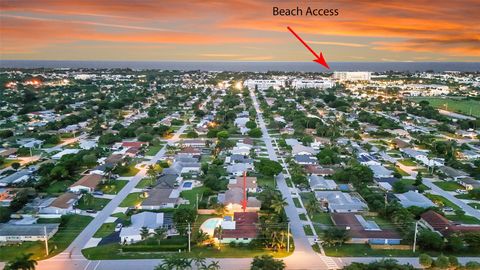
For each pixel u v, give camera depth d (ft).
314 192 568.82
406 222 448.65
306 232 450.30
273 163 655.76
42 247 409.28
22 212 489.67
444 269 362.94
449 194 580.71
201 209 504.02
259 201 517.14
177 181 616.80
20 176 603.26
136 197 551.18
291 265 378.73
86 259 387.34
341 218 472.03
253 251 406.41
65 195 526.57
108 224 465.88
